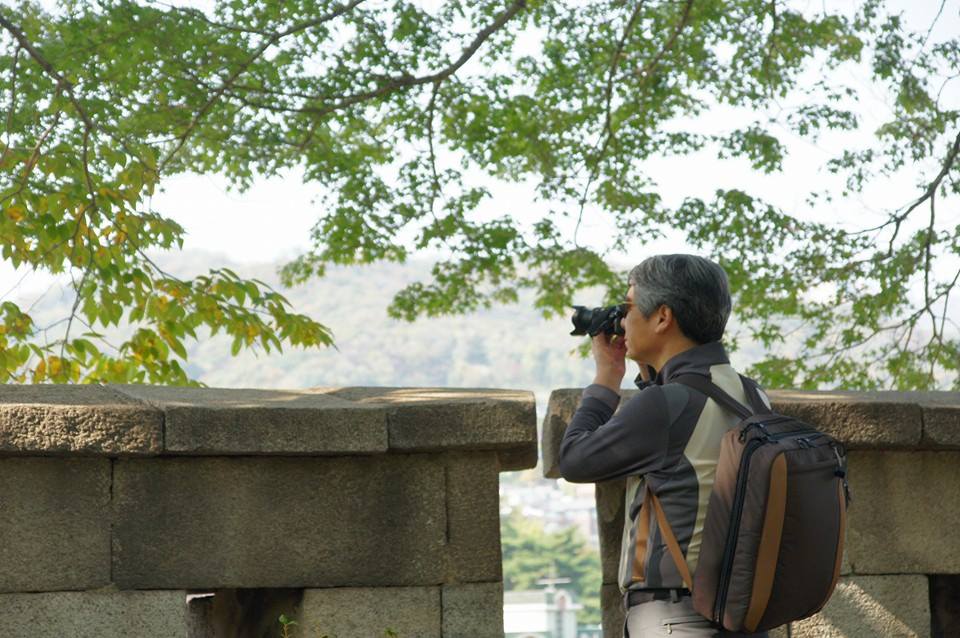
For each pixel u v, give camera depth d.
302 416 3.30
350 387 3.87
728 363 2.79
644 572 2.62
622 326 2.93
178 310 7.94
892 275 13.29
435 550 3.48
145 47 10.24
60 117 9.40
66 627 3.25
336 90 12.41
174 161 11.62
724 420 2.63
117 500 3.32
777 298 13.68
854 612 3.69
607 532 3.60
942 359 13.15
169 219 8.35
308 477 3.44
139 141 9.97
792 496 2.43
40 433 3.14
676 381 2.70
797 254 13.72
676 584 2.57
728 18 14.31
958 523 3.76
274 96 12.20
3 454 3.19
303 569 3.41
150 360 8.01
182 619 3.33
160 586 3.32
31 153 8.57
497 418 3.40
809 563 2.44
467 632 3.47
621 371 2.97
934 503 3.75
